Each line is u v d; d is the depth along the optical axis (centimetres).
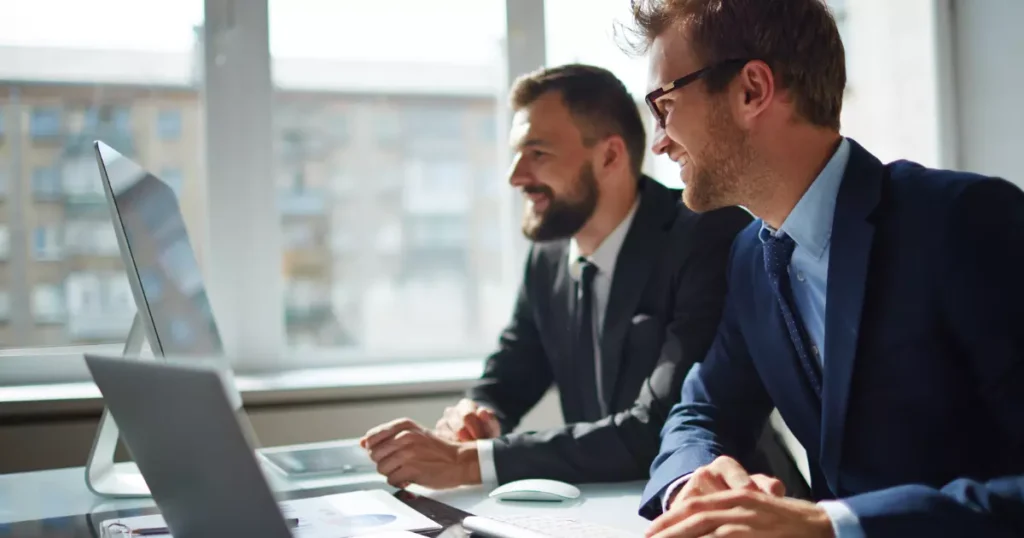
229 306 231
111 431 137
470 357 256
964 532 81
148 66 235
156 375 74
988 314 93
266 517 72
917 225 100
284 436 205
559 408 234
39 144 231
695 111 113
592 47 234
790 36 109
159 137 235
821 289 112
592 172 172
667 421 133
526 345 188
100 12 233
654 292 162
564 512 114
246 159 232
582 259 176
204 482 77
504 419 174
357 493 127
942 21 265
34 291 229
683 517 86
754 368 131
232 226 231
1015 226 95
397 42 254
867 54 276
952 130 266
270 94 234
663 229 166
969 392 99
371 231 1065
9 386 213
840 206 106
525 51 250
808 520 83
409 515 112
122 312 234
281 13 240
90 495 135
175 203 155
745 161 112
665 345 153
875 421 103
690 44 113
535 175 174
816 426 114
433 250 1077
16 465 188
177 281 137
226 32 229
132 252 114
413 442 132
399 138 1060
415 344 252
